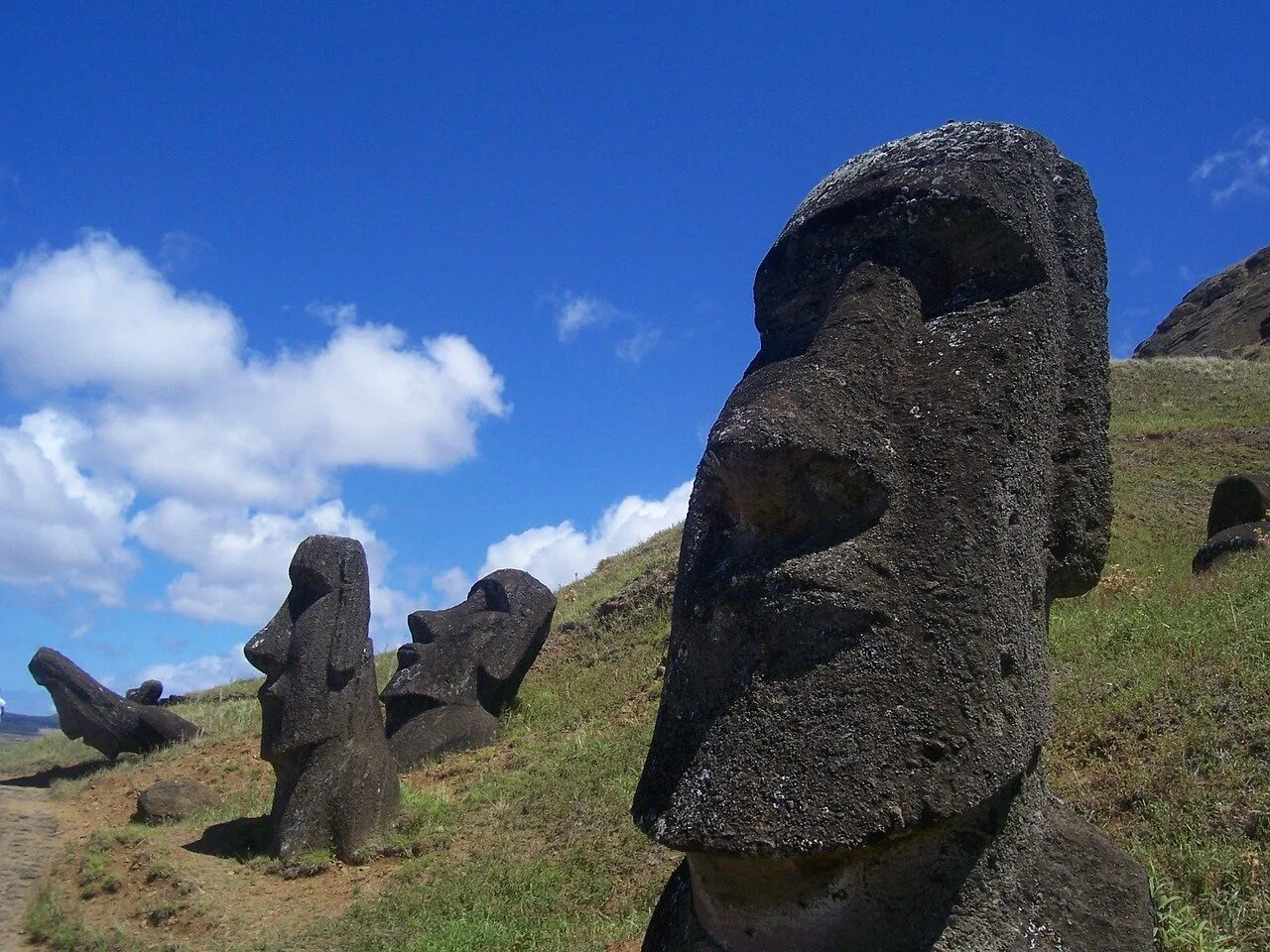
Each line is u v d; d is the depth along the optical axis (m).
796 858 2.91
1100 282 3.95
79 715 16.06
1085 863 3.39
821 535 3.20
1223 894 4.92
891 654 2.99
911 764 2.90
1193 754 6.35
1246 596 8.86
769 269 3.91
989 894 3.14
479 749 13.62
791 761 2.91
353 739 10.82
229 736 16.17
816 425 3.16
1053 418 3.56
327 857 10.20
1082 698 7.58
